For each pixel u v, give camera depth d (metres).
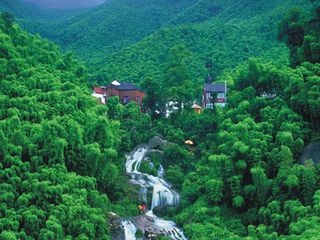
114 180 55.72
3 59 58.69
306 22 68.81
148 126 75.00
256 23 145.62
